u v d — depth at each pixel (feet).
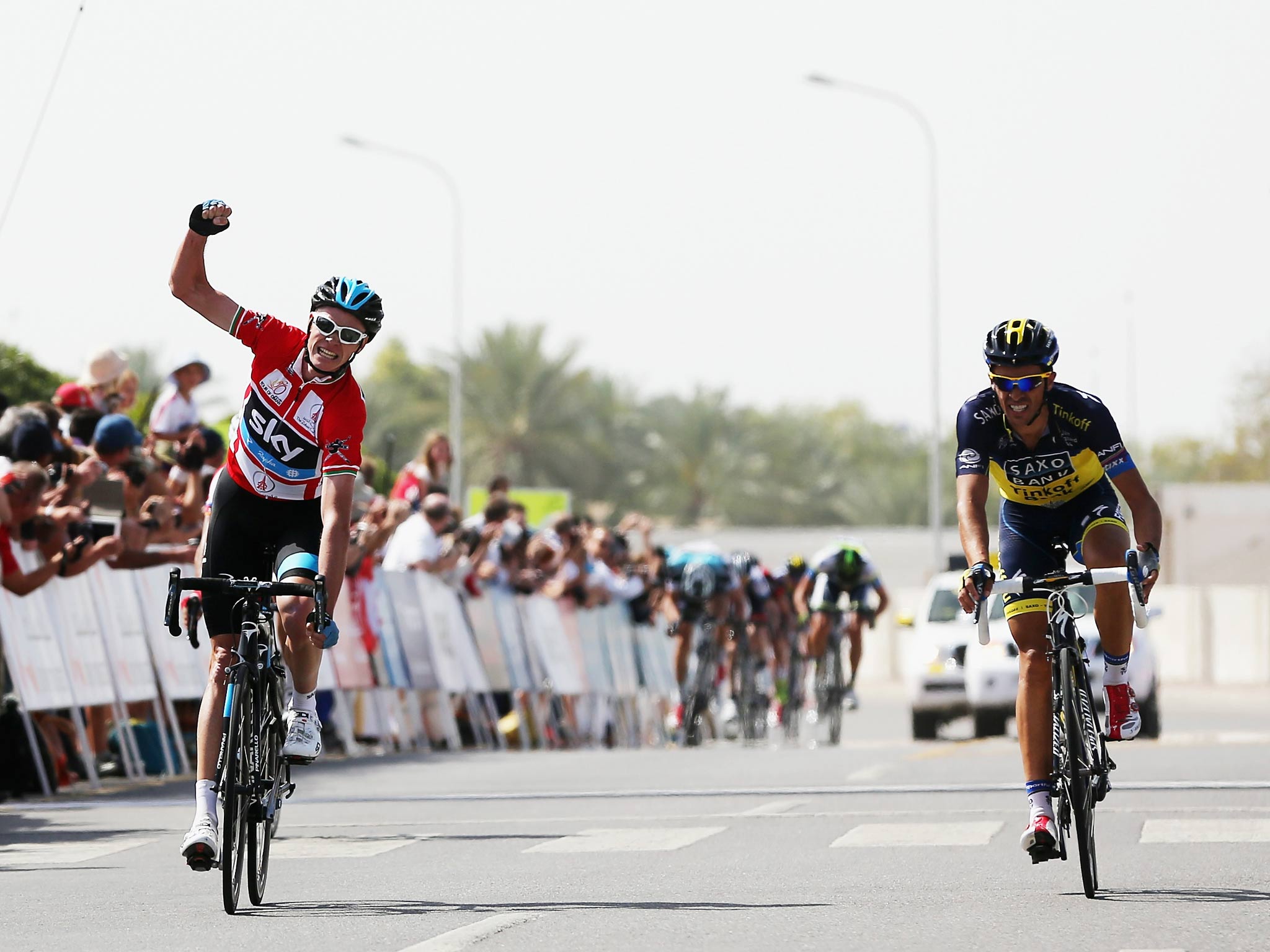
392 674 139.44
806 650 181.06
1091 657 136.98
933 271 341.41
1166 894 55.31
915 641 178.81
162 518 114.52
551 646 169.68
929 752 126.31
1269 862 62.03
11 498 97.19
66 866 67.72
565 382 534.37
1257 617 370.73
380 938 48.67
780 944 46.96
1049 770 57.16
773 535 550.36
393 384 568.82
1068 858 64.08
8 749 95.76
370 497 146.82
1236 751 119.14
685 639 168.96
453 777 108.27
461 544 149.69
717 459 629.51
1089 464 61.11
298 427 58.54
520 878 61.46
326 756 130.11
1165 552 526.98
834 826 76.07
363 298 57.67
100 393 123.54
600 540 182.19
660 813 83.20
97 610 107.86
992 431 61.16
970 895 55.77
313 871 64.75
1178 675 388.37
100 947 48.24
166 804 91.81
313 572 57.11
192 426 133.08
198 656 119.75
